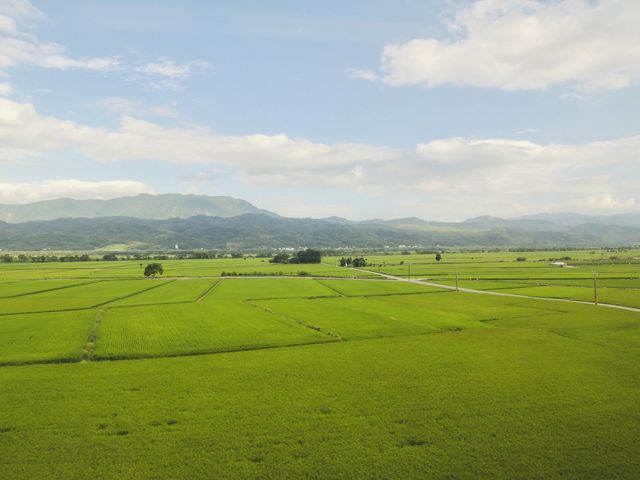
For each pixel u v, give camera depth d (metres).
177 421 29.67
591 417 30.03
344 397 34.22
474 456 24.72
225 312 81.00
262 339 56.78
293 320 71.88
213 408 32.03
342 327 65.50
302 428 28.52
